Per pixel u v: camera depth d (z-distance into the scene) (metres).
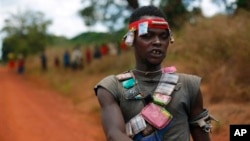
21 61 42.41
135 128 2.20
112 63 24.36
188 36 12.11
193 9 15.56
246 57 9.55
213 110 8.95
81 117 14.68
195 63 11.58
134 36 2.34
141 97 2.26
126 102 2.26
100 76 23.42
